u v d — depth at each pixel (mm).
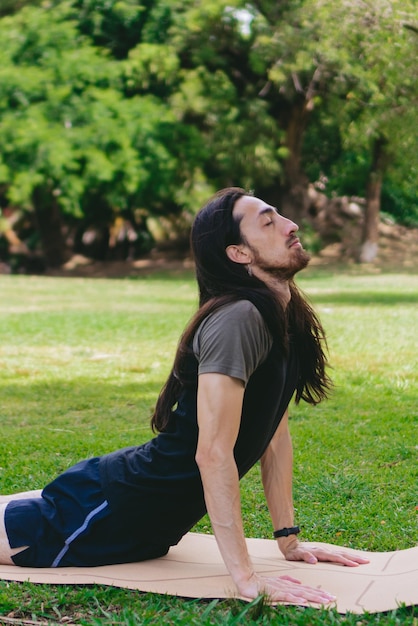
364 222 30203
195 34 27125
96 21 28172
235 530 3209
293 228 3352
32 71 28000
